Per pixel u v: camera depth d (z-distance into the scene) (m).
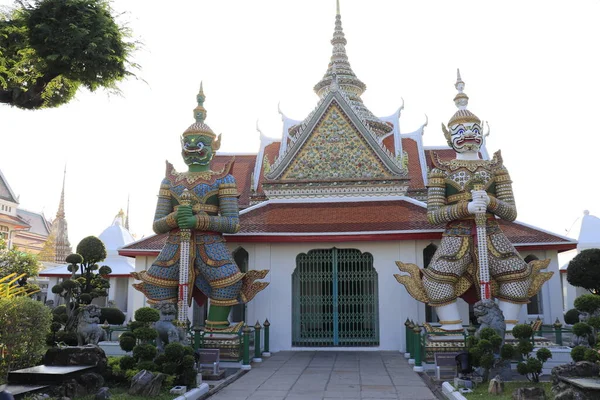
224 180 15.73
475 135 14.58
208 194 15.45
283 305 17.88
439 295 13.80
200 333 14.37
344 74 27.25
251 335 17.27
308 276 18.48
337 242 18.00
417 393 10.95
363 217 18.55
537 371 10.51
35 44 10.16
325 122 20.27
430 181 14.51
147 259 20.42
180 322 12.99
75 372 9.80
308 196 19.69
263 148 26.05
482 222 13.25
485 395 9.73
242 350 14.73
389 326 17.50
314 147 20.14
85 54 10.31
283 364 14.84
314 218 18.75
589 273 15.05
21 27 10.14
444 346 13.52
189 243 14.62
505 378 11.27
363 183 19.47
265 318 17.81
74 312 17.05
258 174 25.05
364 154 19.83
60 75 10.98
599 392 8.15
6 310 11.39
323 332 18.14
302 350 17.56
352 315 18.22
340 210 19.06
